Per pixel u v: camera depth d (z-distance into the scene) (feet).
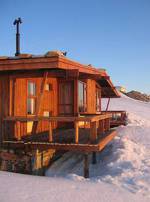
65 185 22.70
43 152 36.29
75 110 50.55
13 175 25.54
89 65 48.26
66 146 31.94
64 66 36.37
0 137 38.40
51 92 49.65
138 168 31.24
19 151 33.58
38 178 24.75
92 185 23.54
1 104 38.96
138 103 193.26
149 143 48.37
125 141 46.14
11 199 18.72
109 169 33.22
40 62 35.12
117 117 79.20
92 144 31.65
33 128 37.91
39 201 18.69
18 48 57.88
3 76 39.06
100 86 73.20
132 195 22.04
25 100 41.98
